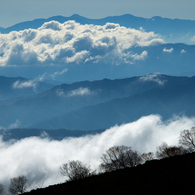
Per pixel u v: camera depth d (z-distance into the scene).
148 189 86.25
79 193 98.81
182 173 96.44
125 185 97.06
